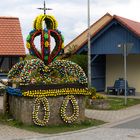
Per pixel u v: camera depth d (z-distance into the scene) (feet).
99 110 60.95
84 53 85.30
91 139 39.68
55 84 46.83
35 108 45.70
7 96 52.21
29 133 42.27
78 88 48.06
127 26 78.33
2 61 87.04
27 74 45.85
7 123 47.29
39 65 46.96
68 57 90.27
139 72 84.58
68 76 48.62
